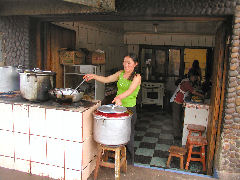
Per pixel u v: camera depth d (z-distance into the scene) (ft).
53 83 10.81
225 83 11.35
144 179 10.61
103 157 11.50
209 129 13.53
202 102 16.97
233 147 11.47
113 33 27.30
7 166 11.05
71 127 9.59
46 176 10.42
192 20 11.45
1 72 12.04
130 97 11.04
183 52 29.37
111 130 9.26
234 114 11.19
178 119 19.24
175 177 10.96
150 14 11.31
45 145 10.15
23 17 13.25
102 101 19.27
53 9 12.21
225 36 11.28
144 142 18.35
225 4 10.46
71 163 9.88
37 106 9.98
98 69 18.28
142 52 30.53
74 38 18.02
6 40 13.83
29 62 13.64
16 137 10.60
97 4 10.23
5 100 10.79
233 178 11.59
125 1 11.37
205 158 14.99
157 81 28.68
